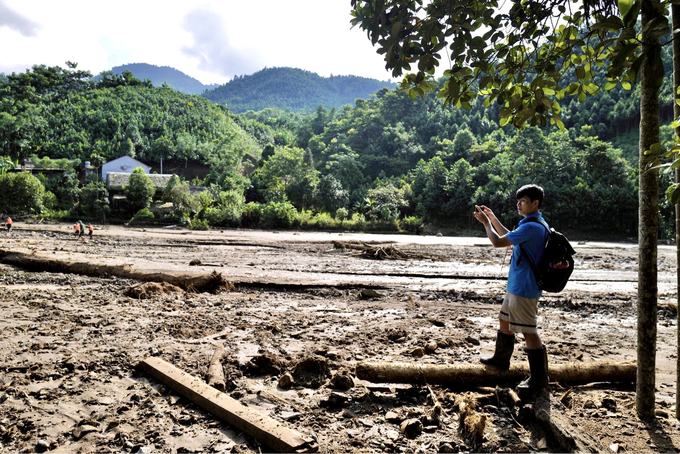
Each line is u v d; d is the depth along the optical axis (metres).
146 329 6.75
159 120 145.25
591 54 3.93
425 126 140.38
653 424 3.82
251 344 6.10
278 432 3.38
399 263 19.22
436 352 5.88
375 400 4.26
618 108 114.12
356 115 160.62
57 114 132.62
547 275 3.99
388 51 3.55
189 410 4.00
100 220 59.28
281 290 11.59
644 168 3.88
